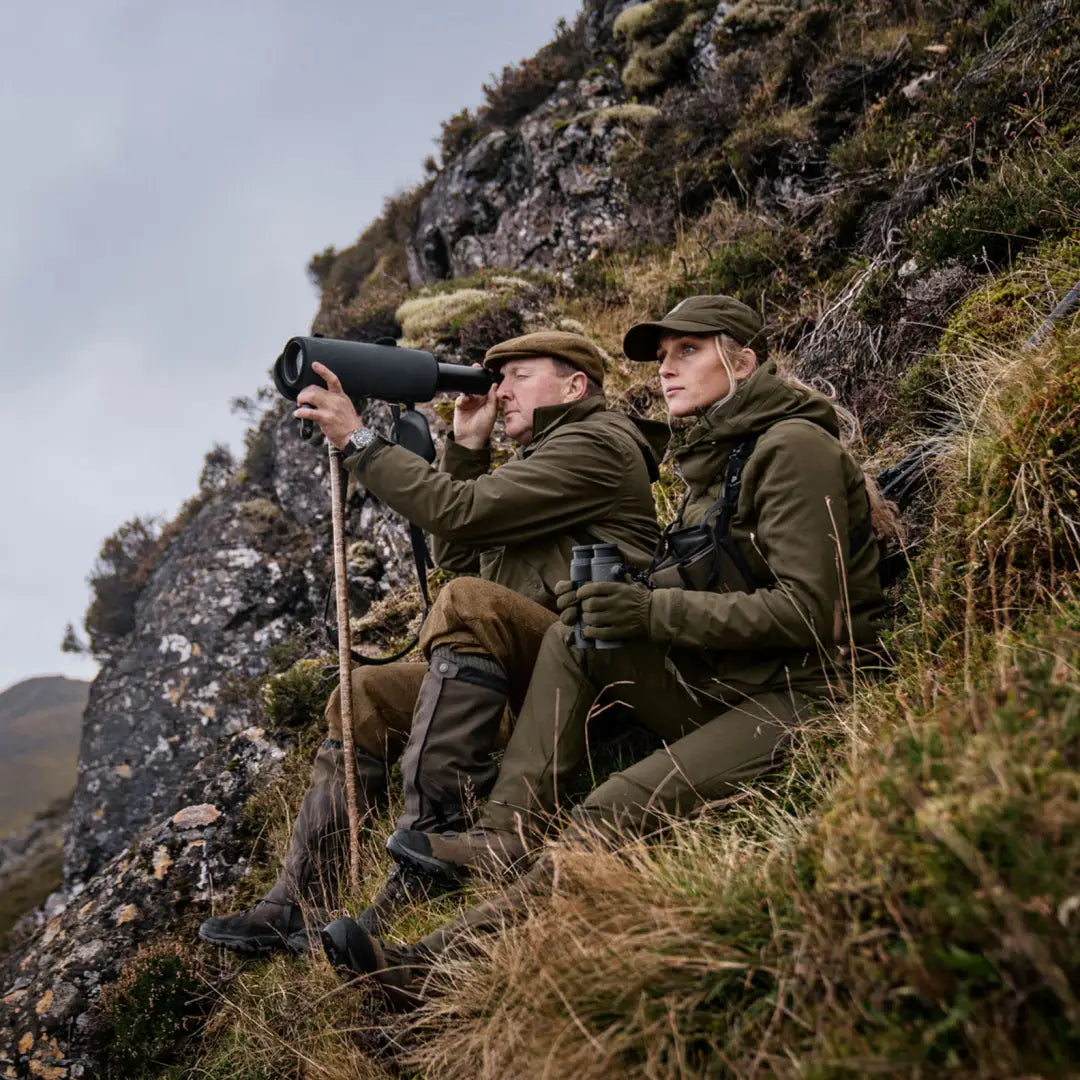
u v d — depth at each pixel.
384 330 8.23
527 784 2.24
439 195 10.05
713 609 2.16
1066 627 1.74
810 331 4.91
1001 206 3.95
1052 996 1.09
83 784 6.79
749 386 2.39
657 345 2.75
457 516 2.62
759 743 2.17
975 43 5.93
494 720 2.42
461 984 1.93
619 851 1.93
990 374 2.88
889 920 1.31
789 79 7.53
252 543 7.23
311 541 7.12
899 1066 1.13
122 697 6.94
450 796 2.34
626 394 5.41
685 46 9.04
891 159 5.32
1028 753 1.29
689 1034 1.47
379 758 2.89
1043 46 4.83
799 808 1.96
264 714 4.47
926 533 2.85
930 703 1.87
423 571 3.00
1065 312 2.84
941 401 3.43
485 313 6.63
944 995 1.17
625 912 1.73
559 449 2.72
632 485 2.80
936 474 2.88
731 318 2.59
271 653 6.01
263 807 3.78
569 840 2.03
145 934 3.45
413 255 10.22
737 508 2.33
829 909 1.39
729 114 7.54
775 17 8.57
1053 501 2.20
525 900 1.97
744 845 1.95
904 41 6.41
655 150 7.79
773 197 6.57
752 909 1.58
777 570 2.17
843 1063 1.16
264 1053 2.50
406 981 2.00
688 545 2.38
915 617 2.44
